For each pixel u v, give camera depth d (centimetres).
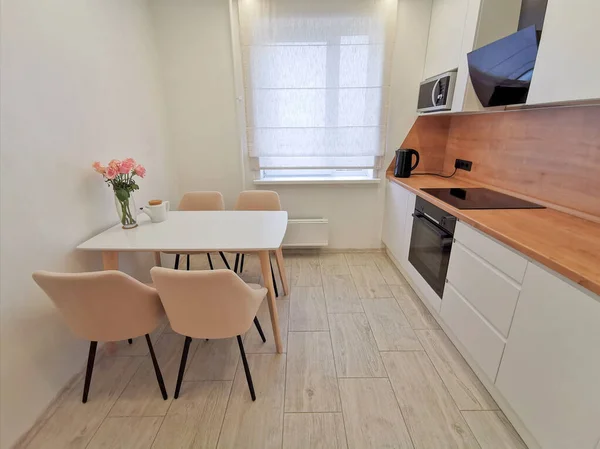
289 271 294
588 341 99
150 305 143
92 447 134
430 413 149
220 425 144
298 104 279
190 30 267
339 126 285
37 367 146
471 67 192
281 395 159
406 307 235
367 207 319
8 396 132
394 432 140
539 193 188
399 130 293
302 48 263
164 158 285
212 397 158
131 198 192
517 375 132
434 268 208
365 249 330
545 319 116
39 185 148
